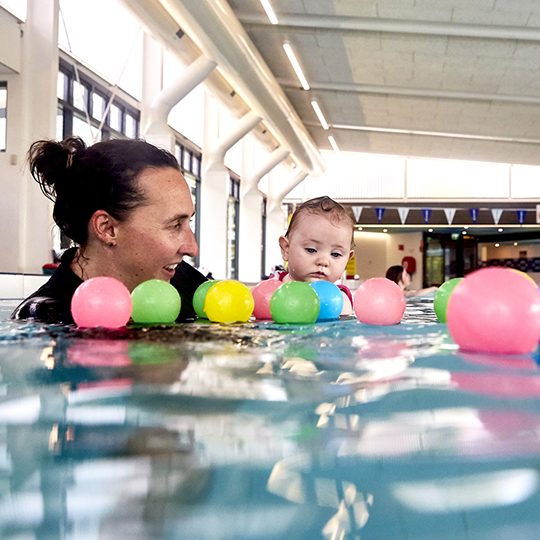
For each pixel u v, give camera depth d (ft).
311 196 56.80
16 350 2.96
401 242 64.18
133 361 2.67
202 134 39.86
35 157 4.57
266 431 1.56
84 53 25.23
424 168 54.65
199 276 6.53
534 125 37.37
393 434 1.53
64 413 1.74
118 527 1.01
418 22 23.11
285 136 39.09
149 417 1.70
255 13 24.40
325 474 1.25
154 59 30.42
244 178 47.83
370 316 4.67
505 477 1.23
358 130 43.98
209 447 1.43
